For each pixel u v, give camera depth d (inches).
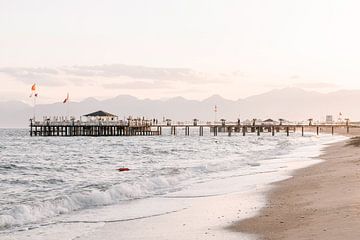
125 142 3941.9
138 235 615.8
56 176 1386.6
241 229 613.9
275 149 2586.1
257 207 775.1
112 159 2079.2
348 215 623.2
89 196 887.1
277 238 546.6
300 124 5753.0
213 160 1910.7
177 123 5782.5
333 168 1322.6
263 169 1450.5
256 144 3425.2
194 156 2206.0
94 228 665.0
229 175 1314.0
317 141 3629.4
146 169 1565.0
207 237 583.2
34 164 1815.9
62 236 619.8
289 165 1546.5
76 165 1771.7
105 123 5059.1
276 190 967.6
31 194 1009.5
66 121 5113.2
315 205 733.9
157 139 4630.9
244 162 1720.0
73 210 810.8
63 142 3954.2
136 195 978.7
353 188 875.4
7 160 2048.5
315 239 519.5
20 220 713.6
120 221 711.1
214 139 4608.8
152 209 811.4
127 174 1412.4
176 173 1311.5
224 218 700.7
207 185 1114.7
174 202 882.8
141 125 5393.7
